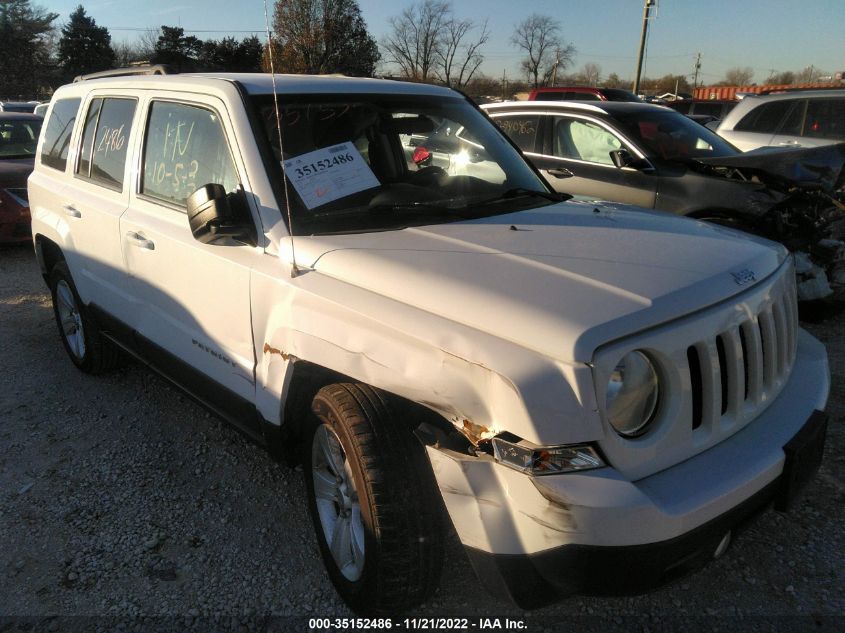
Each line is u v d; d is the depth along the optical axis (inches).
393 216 114.8
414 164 132.5
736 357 88.0
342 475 102.3
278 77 131.3
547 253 96.7
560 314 78.9
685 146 258.5
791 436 90.4
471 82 2490.2
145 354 151.6
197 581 112.7
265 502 133.6
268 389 109.9
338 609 106.0
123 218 145.3
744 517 84.7
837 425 155.0
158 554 119.3
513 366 76.7
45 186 188.7
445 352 82.7
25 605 108.0
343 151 121.3
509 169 143.5
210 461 148.6
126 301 151.3
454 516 82.0
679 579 84.0
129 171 147.9
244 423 122.8
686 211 236.5
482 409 79.5
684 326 82.2
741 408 90.1
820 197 220.4
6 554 120.0
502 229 109.3
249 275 111.0
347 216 113.4
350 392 94.8
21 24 2455.7
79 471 145.7
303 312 100.3
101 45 2573.8
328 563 107.4
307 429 107.6
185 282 127.6
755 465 84.4
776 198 215.2
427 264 94.2
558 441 75.2
